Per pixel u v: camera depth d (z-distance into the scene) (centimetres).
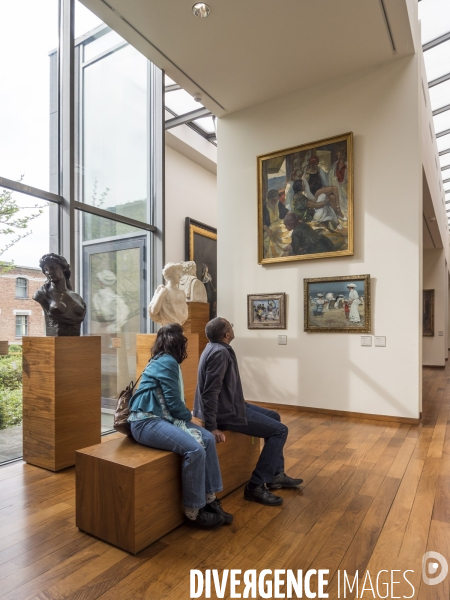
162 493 275
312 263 691
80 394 426
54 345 400
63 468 408
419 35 653
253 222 758
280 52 605
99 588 223
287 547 263
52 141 520
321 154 681
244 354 753
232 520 297
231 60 625
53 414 401
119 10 513
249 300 750
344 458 436
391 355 616
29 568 241
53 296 424
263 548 262
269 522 297
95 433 443
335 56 617
